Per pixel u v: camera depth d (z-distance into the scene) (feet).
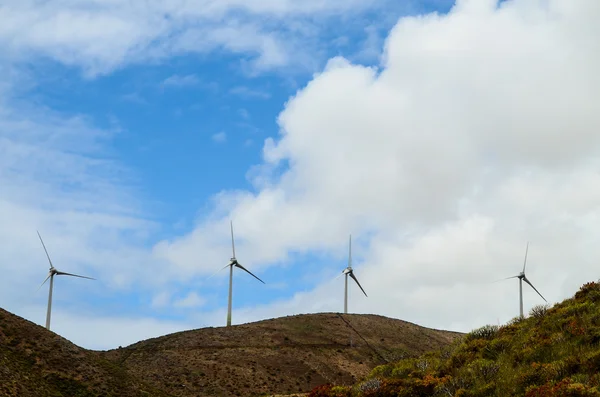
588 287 148.97
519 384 112.88
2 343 295.48
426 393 136.46
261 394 393.91
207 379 411.13
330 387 168.14
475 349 147.43
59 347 315.37
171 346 479.00
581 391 98.07
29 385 263.29
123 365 429.38
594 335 120.88
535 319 148.56
